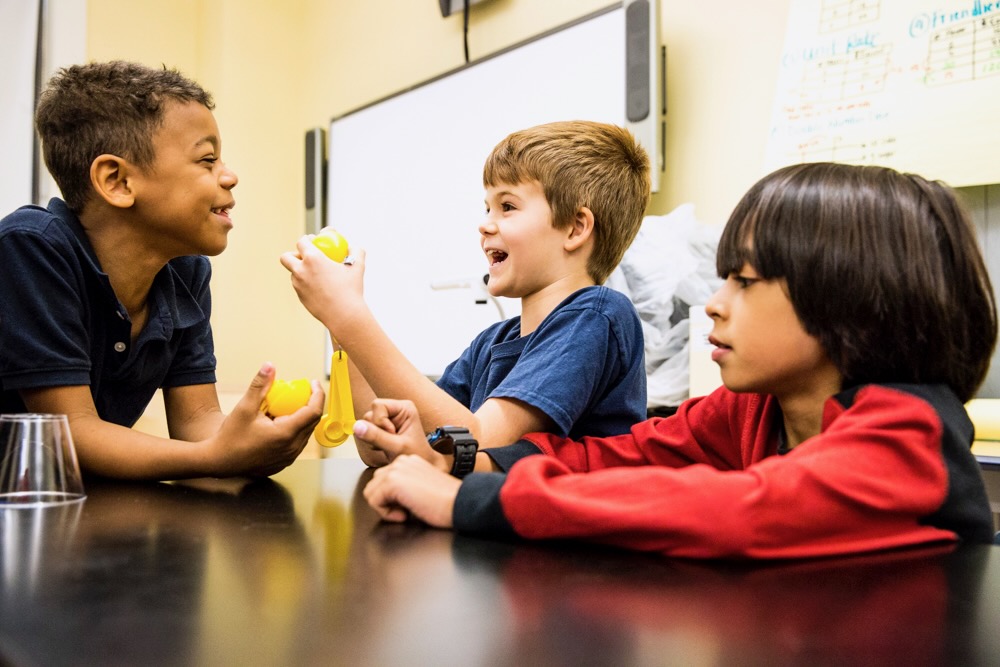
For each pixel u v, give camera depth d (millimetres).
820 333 614
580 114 2625
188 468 895
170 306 1162
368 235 3576
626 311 1038
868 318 593
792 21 2109
